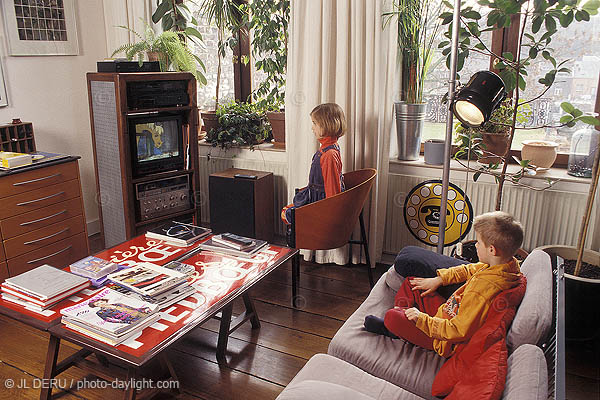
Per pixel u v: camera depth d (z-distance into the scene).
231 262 2.61
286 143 3.69
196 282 2.37
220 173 3.81
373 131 3.35
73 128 4.06
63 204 3.38
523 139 3.29
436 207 3.37
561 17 2.51
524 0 2.48
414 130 3.42
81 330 1.94
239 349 2.64
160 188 3.60
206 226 4.32
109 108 3.35
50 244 3.33
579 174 3.00
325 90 3.40
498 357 1.51
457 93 2.36
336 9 3.28
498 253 1.76
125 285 2.18
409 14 3.21
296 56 3.46
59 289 2.15
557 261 2.12
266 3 3.72
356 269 3.62
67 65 3.95
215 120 4.12
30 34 3.64
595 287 2.50
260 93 4.06
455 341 1.76
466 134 3.07
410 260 2.28
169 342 1.88
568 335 2.66
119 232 3.59
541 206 3.06
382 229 3.54
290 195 3.74
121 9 4.05
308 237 2.99
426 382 1.80
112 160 3.45
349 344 1.98
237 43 3.95
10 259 3.09
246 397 2.26
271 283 3.41
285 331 2.81
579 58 3.06
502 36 3.20
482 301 1.71
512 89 2.69
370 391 1.68
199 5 4.20
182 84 3.58
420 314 1.88
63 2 3.85
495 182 3.16
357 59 3.27
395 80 3.44
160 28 4.11
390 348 1.97
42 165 3.20
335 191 3.00
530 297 1.71
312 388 1.42
